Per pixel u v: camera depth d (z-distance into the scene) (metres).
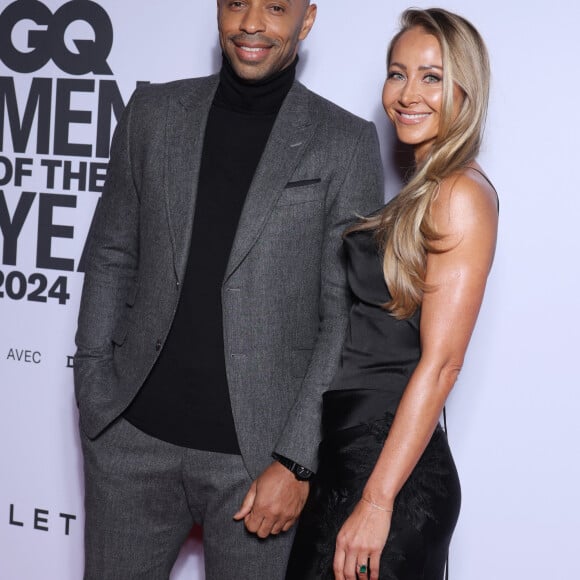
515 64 1.88
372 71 1.99
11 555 2.43
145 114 1.71
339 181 1.62
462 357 1.38
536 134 1.88
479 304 1.37
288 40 1.63
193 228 1.64
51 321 2.33
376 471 1.36
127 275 1.79
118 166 1.74
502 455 1.99
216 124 1.68
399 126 1.54
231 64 1.64
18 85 2.30
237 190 1.64
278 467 1.58
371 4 1.98
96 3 2.21
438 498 1.43
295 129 1.64
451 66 1.45
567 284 1.90
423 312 1.38
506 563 2.01
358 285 1.52
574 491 1.94
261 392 1.62
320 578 1.43
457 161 1.43
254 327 1.61
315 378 1.57
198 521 1.77
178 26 2.13
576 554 1.95
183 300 1.64
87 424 1.72
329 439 1.50
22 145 2.31
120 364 1.72
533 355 1.94
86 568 1.77
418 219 1.38
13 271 2.36
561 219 1.89
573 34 1.84
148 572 1.76
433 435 1.47
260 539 1.66
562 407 1.93
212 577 1.71
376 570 1.35
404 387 1.46
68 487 2.36
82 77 2.23
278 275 1.61
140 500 1.71
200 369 1.63
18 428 2.40
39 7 2.26
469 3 1.90
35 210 2.32
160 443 1.67
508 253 1.93
